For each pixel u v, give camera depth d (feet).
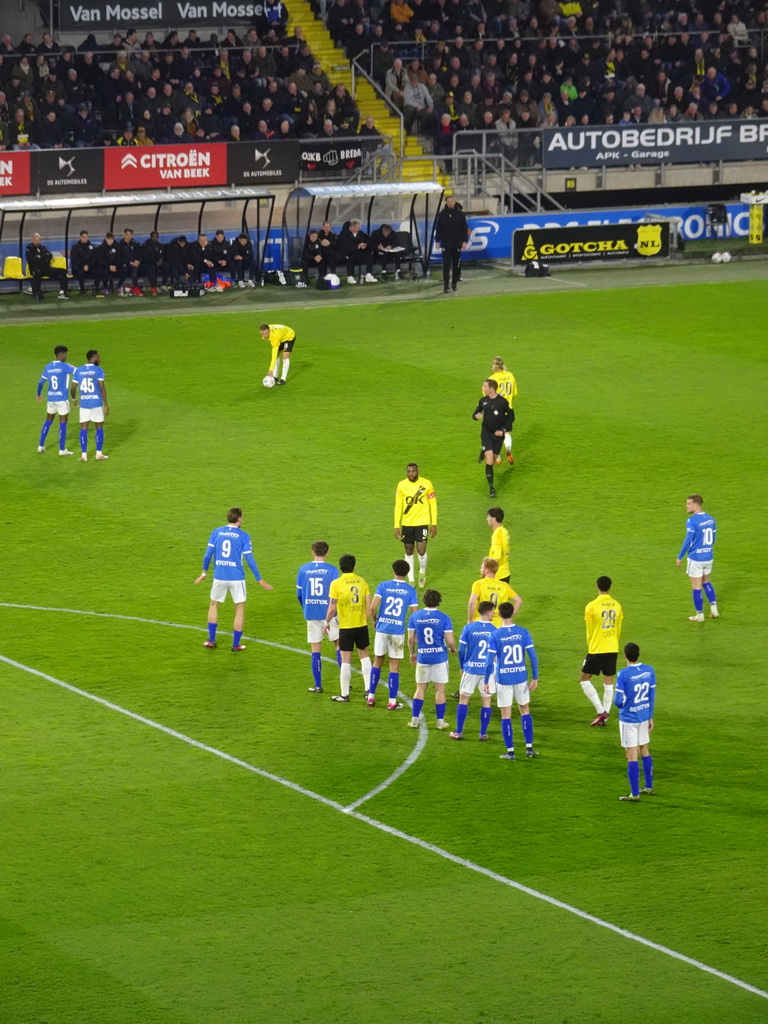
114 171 354.33
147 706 166.91
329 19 425.28
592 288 359.66
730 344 309.63
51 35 388.37
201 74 392.06
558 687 174.60
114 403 270.67
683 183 419.33
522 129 399.44
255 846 138.10
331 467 242.17
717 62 435.12
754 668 177.47
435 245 392.68
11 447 249.75
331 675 177.17
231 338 312.50
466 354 302.25
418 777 152.05
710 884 131.95
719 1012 114.42
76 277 343.87
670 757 156.35
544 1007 114.93
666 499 229.25
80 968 118.93
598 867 134.82
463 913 127.65
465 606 195.00
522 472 240.53
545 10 432.66
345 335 315.37
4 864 134.31
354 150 383.24
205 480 236.84
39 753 155.33
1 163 342.64
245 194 356.79
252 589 200.23
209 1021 112.57
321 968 119.65
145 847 137.69
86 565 206.69
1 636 184.55
